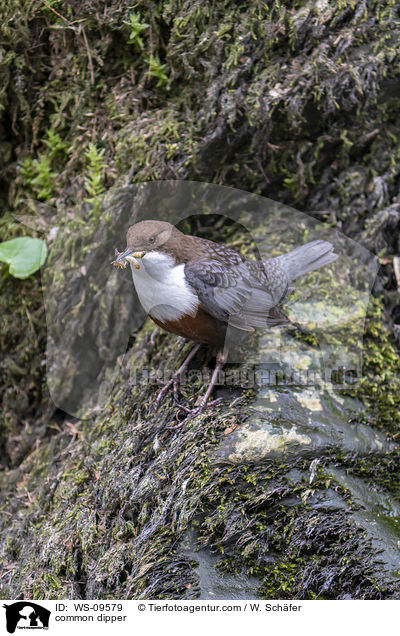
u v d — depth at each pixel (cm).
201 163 627
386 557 477
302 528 489
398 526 501
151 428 559
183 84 630
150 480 521
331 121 637
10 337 705
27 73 647
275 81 610
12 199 689
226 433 529
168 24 614
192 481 504
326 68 606
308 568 473
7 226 687
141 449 554
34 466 670
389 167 662
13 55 636
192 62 616
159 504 507
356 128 646
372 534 490
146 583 471
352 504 505
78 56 638
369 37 616
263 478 506
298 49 616
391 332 645
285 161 655
